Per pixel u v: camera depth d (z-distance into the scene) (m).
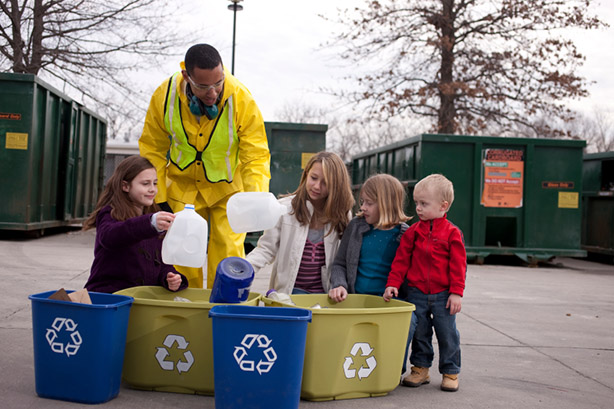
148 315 2.86
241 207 3.08
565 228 10.41
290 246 3.45
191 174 3.73
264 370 2.44
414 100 18.91
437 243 3.22
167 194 3.81
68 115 11.33
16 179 9.59
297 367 2.49
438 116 18.83
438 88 18.38
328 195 3.41
